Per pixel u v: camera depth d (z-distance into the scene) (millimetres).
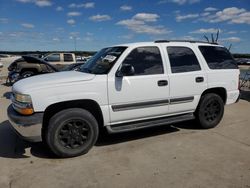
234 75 6129
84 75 4652
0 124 6414
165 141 5207
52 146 4332
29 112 4191
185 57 5508
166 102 5215
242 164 4195
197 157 4461
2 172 3998
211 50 5930
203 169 4023
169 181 3684
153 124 5117
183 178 3762
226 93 6051
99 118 4797
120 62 4777
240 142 5156
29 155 4594
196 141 5203
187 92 5449
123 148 4875
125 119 4883
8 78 14219
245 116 7129
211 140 5258
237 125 6277
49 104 4250
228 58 6152
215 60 5922
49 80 4441
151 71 5043
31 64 12672
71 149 4457
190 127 6094
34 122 4160
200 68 5645
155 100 5082
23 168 4121
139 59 4969
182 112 5539
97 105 4594
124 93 4750
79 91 4414
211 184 3602
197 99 5637
